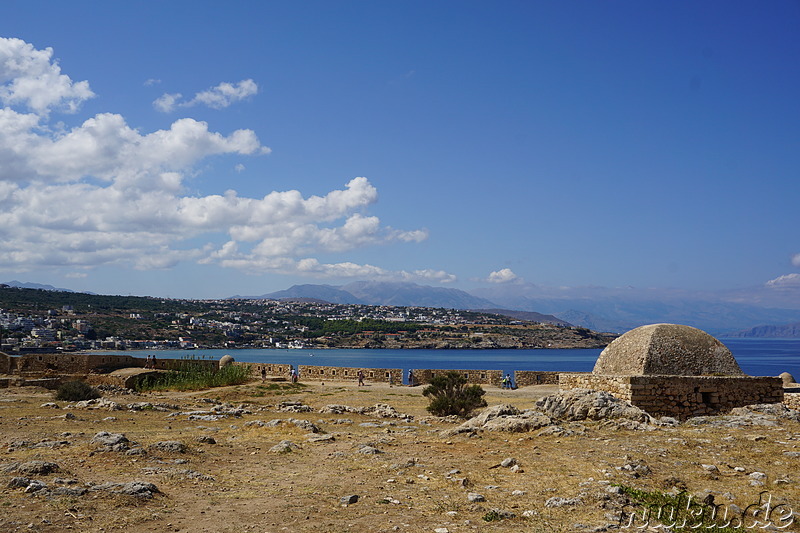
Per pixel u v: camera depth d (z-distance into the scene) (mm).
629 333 26234
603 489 10562
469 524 9062
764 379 22438
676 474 11836
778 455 13062
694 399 22047
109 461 13055
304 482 11859
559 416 18703
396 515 9555
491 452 14430
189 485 11438
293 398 36375
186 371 47125
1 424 19391
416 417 25547
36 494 10016
